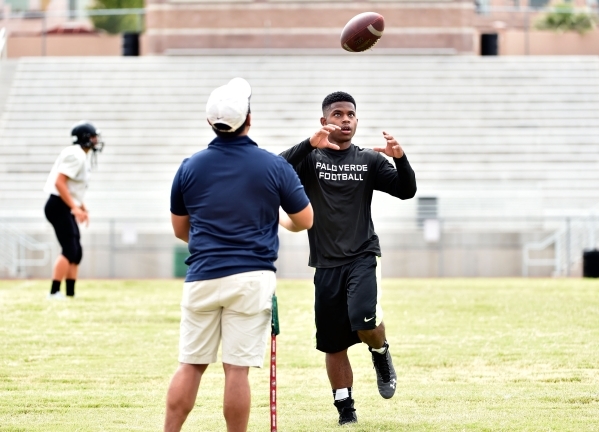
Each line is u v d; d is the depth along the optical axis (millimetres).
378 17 16719
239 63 63469
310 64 63156
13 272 46188
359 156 15000
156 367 19688
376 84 61062
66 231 30844
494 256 46438
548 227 47969
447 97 59750
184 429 14516
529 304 30250
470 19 69750
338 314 14828
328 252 14820
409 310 28797
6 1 83625
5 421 15008
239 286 12000
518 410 15625
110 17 79625
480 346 21969
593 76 61688
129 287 37469
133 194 50125
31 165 54906
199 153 12555
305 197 12609
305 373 19156
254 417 15391
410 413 15500
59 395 17016
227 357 12164
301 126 57812
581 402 16297
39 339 22969
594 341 22641
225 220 12219
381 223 47969
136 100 60281
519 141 56406
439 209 48188
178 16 69875
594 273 42844
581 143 56281
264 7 70062
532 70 62188
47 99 60344
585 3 80125
